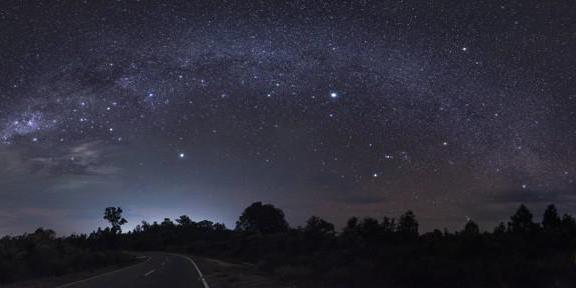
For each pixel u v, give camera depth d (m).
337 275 22.67
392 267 22.02
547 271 19.16
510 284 19.00
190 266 38.44
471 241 30.34
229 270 33.16
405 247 31.02
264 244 61.94
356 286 21.19
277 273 27.62
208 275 27.86
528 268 19.42
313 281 23.28
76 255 37.00
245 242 76.50
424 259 23.19
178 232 141.38
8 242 30.30
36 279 25.88
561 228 37.47
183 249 103.75
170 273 29.78
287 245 51.72
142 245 122.00
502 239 33.41
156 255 73.06
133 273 29.98
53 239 38.62
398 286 20.70
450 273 20.62
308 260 35.16
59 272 29.70
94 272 31.50
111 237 119.75
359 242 45.91
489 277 19.64
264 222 115.00
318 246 48.47
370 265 23.75
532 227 39.47
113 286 21.11
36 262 28.61
